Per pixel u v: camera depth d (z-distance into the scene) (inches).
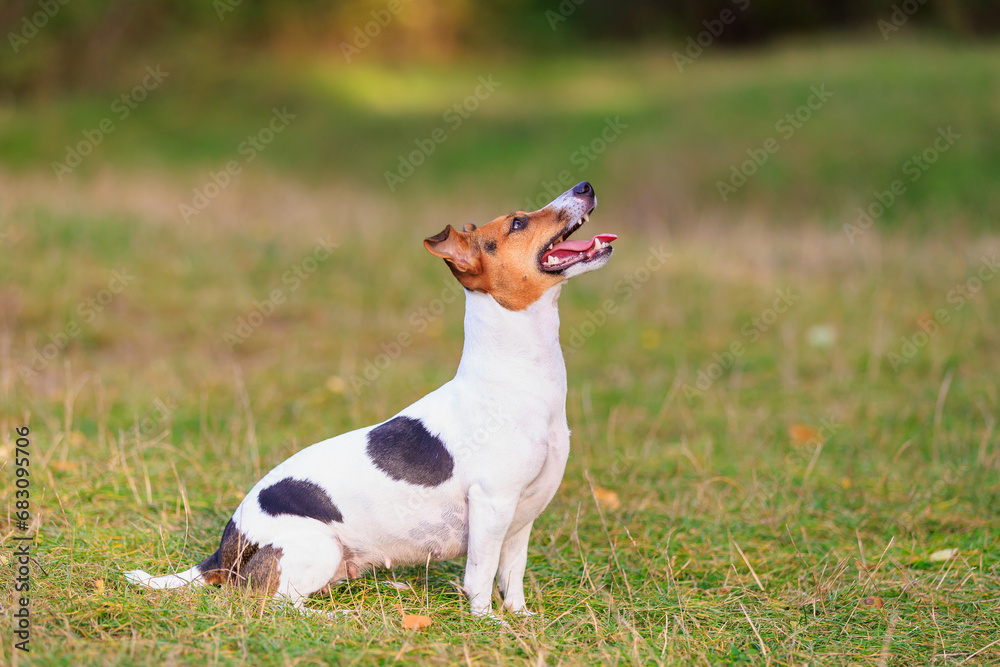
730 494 254.4
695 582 201.3
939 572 204.1
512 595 184.9
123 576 178.4
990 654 165.9
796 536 228.1
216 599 169.3
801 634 174.6
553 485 180.5
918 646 169.8
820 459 284.0
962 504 243.4
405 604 181.3
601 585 193.3
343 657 150.7
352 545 177.2
